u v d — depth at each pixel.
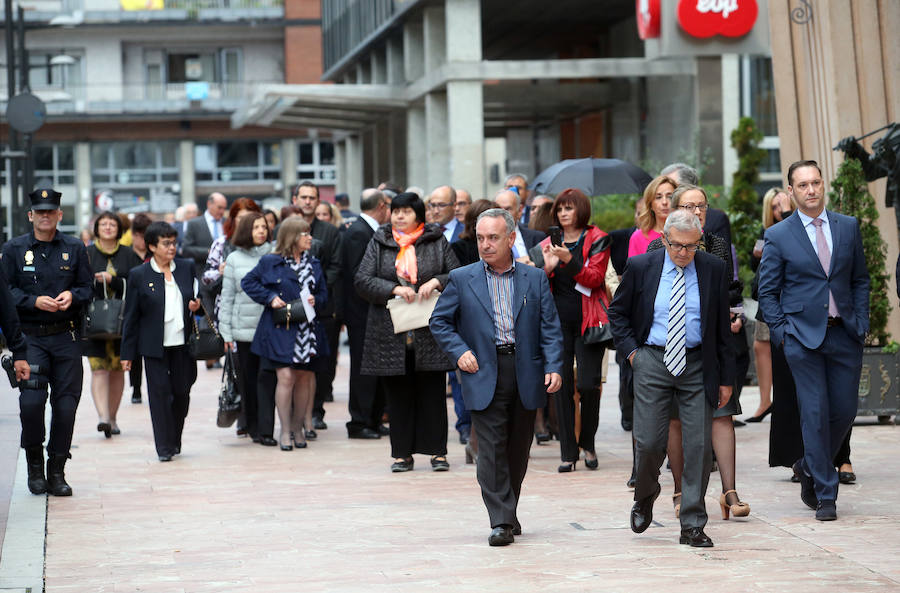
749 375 33.41
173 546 16.16
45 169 139.62
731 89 65.56
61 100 133.88
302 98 77.38
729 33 54.59
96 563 15.23
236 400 25.64
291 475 21.80
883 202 27.84
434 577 14.17
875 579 13.65
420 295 21.31
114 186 140.38
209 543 16.30
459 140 67.56
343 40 103.75
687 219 15.22
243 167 141.88
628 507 18.17
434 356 21.22
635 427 15.56
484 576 14.16
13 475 21.77
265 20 140.75
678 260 15.31
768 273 17.41
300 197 28.64
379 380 26.62
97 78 140.50
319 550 15.75
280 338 24.64
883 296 25.05
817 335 16.88
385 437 26.78
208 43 143.38
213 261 27.25
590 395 21.42
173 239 23.73
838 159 28.27
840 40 28.06
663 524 16.92
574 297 21.03
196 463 23.31
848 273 17.08
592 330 20.97
